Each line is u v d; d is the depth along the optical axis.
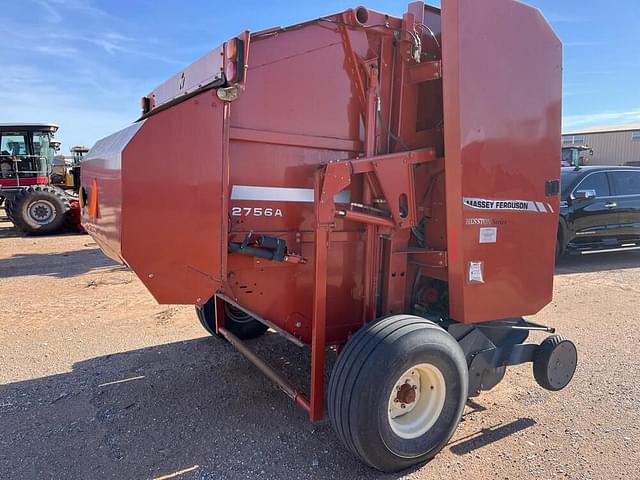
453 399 2.95
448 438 2.98
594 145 38.16
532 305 3.54
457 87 2.99
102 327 5.49
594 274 8.63
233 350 4.75
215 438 3.20
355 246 3.31
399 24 3.25
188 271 2.69
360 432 2.62
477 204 3.14
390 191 3.15
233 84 2.60
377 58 3.21
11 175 15.30
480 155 3.11
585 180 9.24
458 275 3.16
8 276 8.27
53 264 9.40
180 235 2.63
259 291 3.01
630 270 9.02
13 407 3.60
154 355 4.63
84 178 3.50
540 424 3.42
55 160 19.11
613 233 9.41
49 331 5.34
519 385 4.07
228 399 3.75
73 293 7.06
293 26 2.91
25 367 4.35
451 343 2.92
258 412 3.55
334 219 3.02
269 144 2.92
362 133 3.23
